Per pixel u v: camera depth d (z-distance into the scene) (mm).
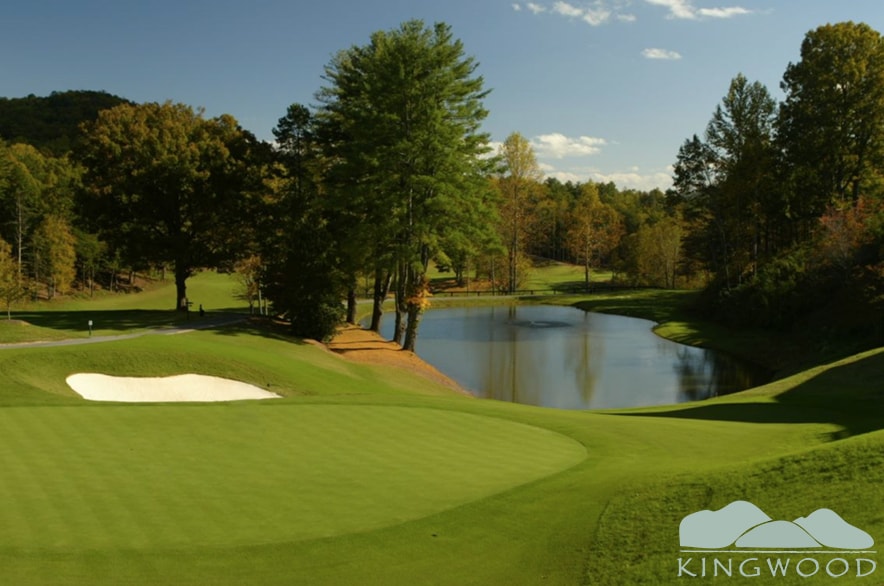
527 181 91125
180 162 42406
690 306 69250
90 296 77812
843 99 53031
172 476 12930
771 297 51375
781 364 41688
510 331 61375
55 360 24688
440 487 12656
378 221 39656
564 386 37688
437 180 37312
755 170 57000
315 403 20422
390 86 37781
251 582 9219
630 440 16828
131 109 46562
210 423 17125
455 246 41750
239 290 67562
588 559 9648
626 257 105875
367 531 10656
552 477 13250
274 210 44781
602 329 62750
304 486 12586
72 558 9539
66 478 12625
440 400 22453
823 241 48781
